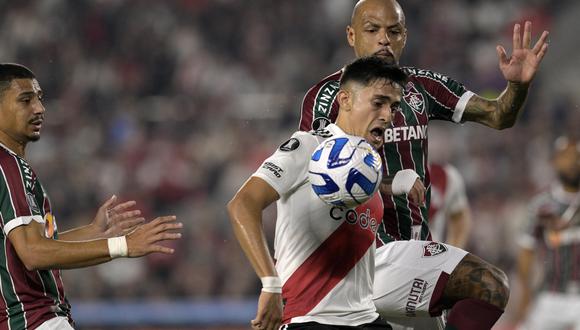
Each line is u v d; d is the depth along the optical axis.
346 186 15.30
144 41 66.69
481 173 52.78
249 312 42.06
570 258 34.03
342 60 65.38
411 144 19.09
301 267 16.22
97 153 54.91
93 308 42.38
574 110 57.44
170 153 54.50
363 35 19.08
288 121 55.66
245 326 41.91
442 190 29.88
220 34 67.25
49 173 53.66
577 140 35.03
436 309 18.23
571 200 34.16
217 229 50.06
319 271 16.19
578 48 64.06
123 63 65.50
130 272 47.31
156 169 53.84
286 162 15.74
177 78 64.69
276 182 15.55
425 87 19.67
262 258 15.02
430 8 66.88
